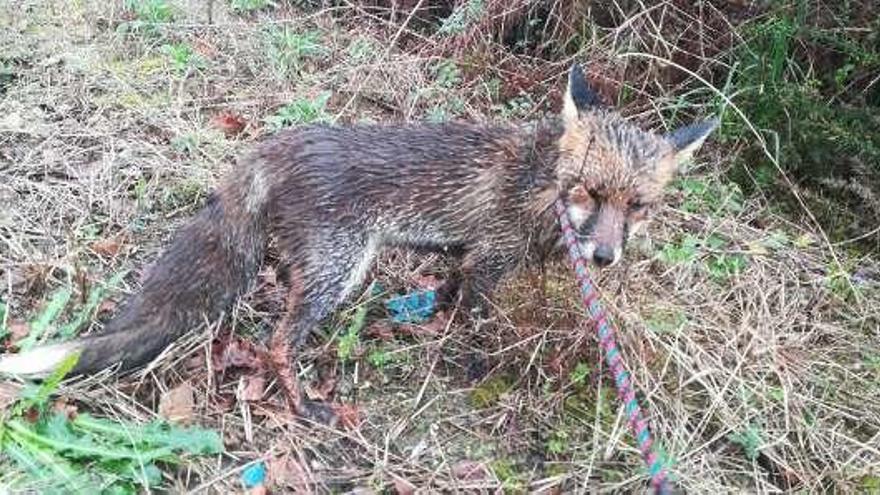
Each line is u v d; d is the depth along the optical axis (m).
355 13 1.77
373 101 1.54
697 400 1.07
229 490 0.88
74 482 0.84
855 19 1.49
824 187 1.47
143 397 0.96
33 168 1.23
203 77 1.49
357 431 0.97
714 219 1.37
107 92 1.41
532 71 1.59
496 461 0.97
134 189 1.24
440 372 1.07
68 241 1.12
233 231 0.98
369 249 1.01
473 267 1.05
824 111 1.42
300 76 1.56
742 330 1.15
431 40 1.65
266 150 0.99
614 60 1.56
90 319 1.03
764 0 1.51
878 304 1.27
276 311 1.10
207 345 0.99
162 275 0.97
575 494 0.94
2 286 1.06
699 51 1.57
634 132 0.98
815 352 1.17
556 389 1.05
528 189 1.00
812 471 1.00
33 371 0.90
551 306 1.09
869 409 1.09
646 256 1.26
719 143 1.50
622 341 1.07
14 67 1.42
